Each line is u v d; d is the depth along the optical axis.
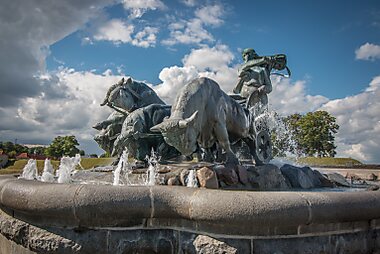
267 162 8.62
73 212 3.70
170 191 3.86
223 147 6.41
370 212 3.90
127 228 3.81
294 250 3.66
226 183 5.89
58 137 46.62
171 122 5.41
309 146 42.47
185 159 7.28
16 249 4.25
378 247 4.10
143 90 8.23
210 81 6.26
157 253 3.81
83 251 3.77
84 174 7.23
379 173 14.45
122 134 7.03
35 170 7.59
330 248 3.81
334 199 3.75
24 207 3.94
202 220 3.61
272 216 3.50
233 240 3.62
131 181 6.11
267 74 16.22
